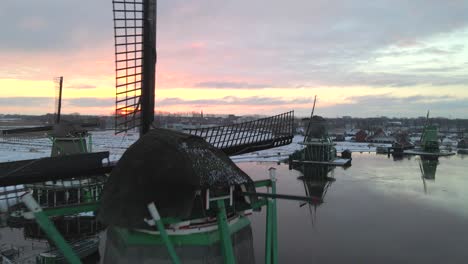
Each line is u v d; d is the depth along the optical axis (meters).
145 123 9.59
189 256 6.14
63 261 19.94
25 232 23.66
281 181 60.16
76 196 23.39
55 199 23.05
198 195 6.39
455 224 35.91
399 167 77.56
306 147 81.44
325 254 27.59
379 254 27.73
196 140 7.20
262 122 12.13
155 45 9.53
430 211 41.06
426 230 34.00
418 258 27.30
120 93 9.29
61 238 5.79
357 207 42.22
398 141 116.56
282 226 34.34
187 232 6.21
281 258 26.72
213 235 6.34
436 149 106.12
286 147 114.00
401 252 28.23
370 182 59.38
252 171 67.31
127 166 6.85
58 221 24.17
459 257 27.45
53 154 30.39
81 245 21.70
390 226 34.78
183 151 6.59
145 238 6.27
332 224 35.19
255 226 31.48
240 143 11.51
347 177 64.38
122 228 6.58
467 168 76.69
